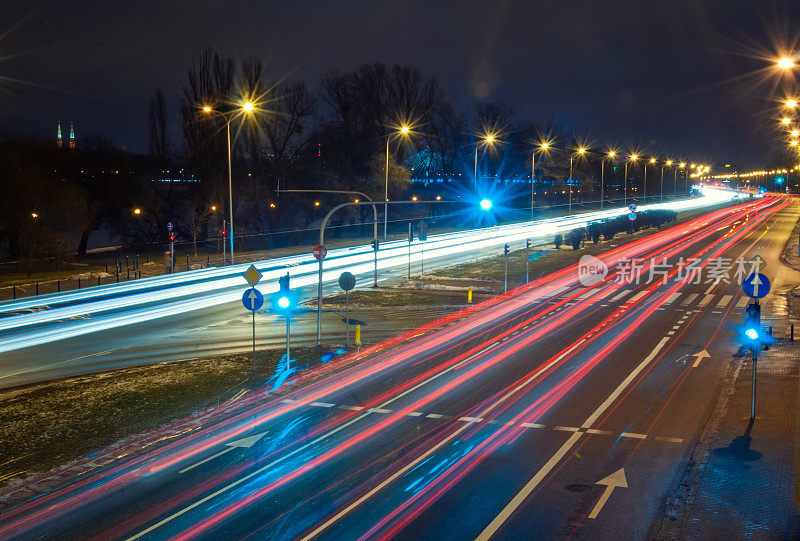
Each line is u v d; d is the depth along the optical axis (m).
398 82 92.44
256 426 15.74
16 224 51.56
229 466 13.23
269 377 20.30
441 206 96.31
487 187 106.81
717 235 69.12
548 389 18.48
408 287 40.09
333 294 37.88
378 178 82.00
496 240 69.94
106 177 65.44
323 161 82.12
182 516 10.96
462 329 27.72
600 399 17.48
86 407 17.47
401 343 25.11
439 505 11.23
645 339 25.14
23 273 48.94
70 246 54.88
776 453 13.45
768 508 10.98
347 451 13.91
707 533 10.12
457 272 46.31
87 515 11.10
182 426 15.86
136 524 10.70
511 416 16.14
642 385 18.80
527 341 25.02
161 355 23.89
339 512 11.01
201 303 35.75
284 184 75.12
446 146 102.56
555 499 11.45
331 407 17.16
